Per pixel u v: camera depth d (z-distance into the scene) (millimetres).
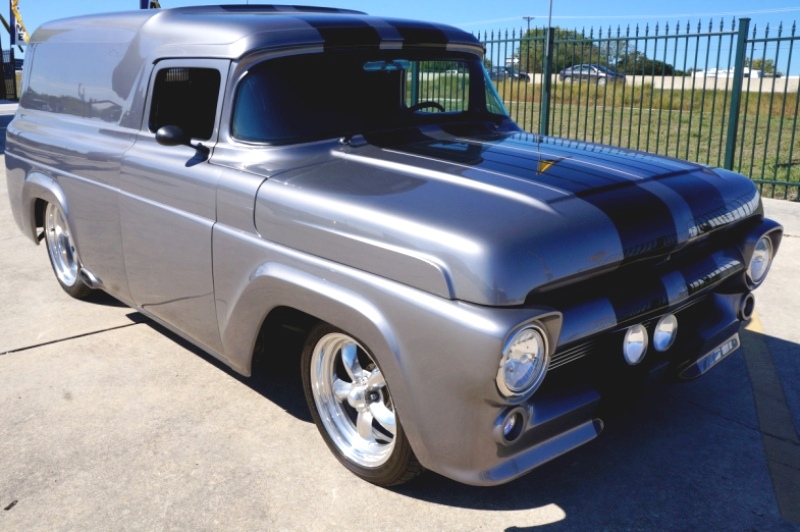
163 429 3580
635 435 3467
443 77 3971
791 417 3627
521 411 2500
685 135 17188
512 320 2324
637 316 2756
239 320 3299
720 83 26922
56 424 3625
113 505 2998
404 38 3797
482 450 2498
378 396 3066
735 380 4012
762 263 3500
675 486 3082
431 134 3648
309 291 2846
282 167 3186
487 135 3746
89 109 4414
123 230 4004
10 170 5363
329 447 3275
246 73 3363
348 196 2811
